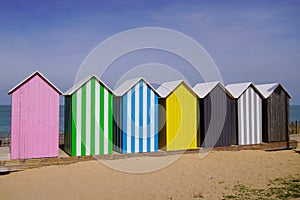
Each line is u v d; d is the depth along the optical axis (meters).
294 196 6.73
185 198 6.76
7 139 14.12
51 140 9.70
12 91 9.16
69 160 9.77
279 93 12.91
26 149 9.33
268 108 12.56
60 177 8.42
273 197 6.69
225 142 11.96
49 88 9.67
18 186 7.64
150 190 7.36
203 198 6.74
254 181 8.08
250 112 12.41
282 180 8.11
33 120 9.43
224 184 7.84
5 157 9.80
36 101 9.48
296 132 19.50
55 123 9.74
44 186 7.62
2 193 7.12
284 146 12.77
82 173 8.80
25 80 9.30
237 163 10.21
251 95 12.45
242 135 12.21
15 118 9.20
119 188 7.51
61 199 6.69
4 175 8.70
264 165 9.98
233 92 12.52
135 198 6.77
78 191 7.24
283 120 12.98
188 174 8.86
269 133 12.54
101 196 6.90
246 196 6.81
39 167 9.38
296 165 10.00
